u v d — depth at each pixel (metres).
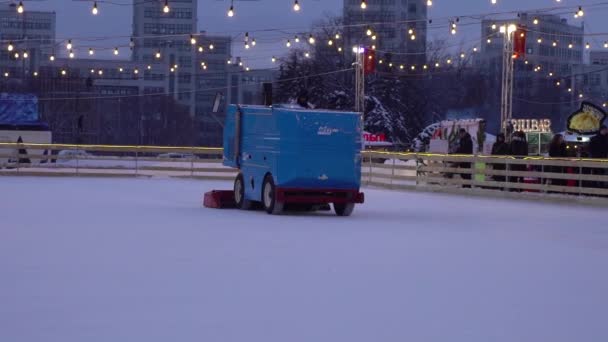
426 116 85.38
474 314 10.62
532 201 32.94
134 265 13.98
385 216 25.09
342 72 80.00
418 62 91.50
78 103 95.88
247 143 26.44
